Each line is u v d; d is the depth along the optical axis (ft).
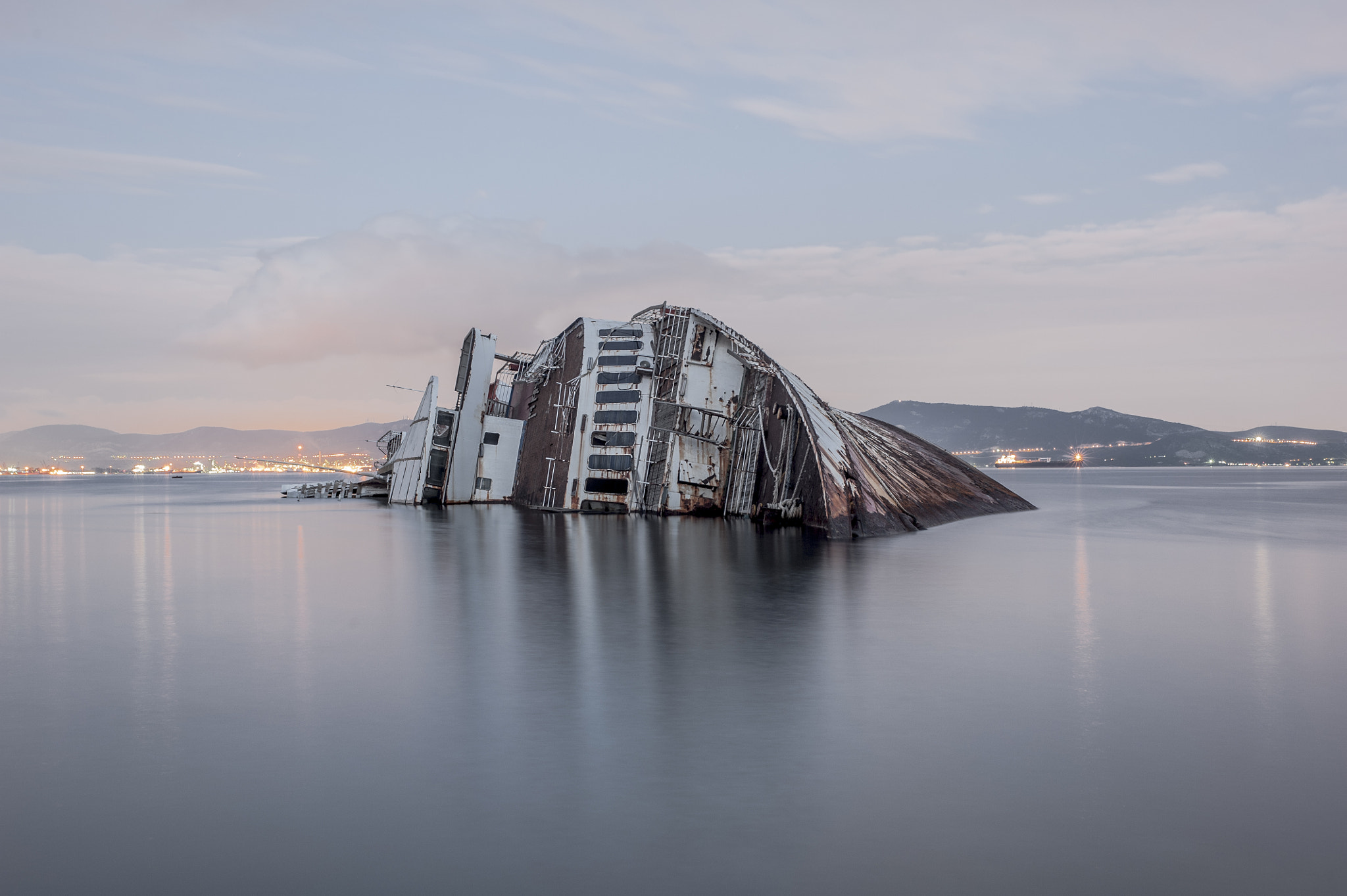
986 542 149.48
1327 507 294.25
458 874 28.22
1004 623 70.38
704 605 79.25
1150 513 253.65
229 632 67.82
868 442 204.23
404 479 270.67
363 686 50.49
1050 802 33.50
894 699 47.50
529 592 86.94
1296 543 152.05
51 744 40.68
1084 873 28.14
